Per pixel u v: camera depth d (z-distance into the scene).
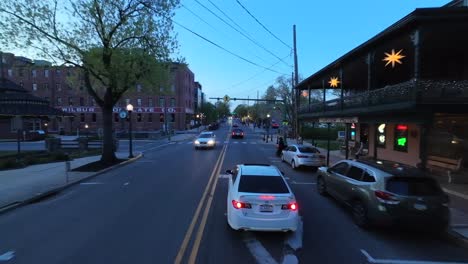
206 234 7.55
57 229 7.88
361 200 8.25
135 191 12.23
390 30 11.83
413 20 10.62
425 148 11.23
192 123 90.69
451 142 15.02
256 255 6.46
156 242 7.03
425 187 7.61
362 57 16.16
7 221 8.54
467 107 10.84
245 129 90.75
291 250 6.77
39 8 15.74
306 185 13.92
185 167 18.70
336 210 9.88
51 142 28.47
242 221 7.09
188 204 10.23
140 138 49.41
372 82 22.16
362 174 8.72
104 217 8.85
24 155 23.67
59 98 70.62
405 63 17.03
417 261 6.39
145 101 71.88
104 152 19.42
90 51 17.25
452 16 10.29
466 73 15.04
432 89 10.98
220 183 13.73
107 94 19.31
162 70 19.64
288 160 20.23
